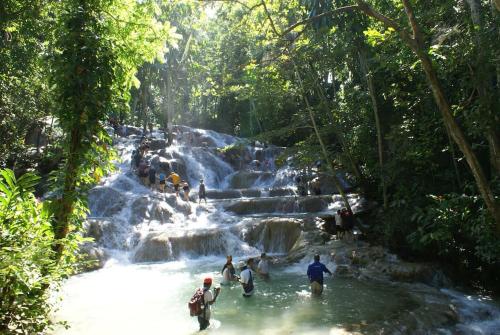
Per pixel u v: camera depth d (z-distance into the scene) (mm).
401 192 14070
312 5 14484
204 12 10648
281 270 13188
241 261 14969
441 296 10172
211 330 8023
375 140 17891
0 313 5180
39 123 22594
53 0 12016
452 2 10711
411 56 11312
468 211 10148
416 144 13312
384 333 7629
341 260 13156
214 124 43594
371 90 15945
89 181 7039
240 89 18219
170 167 24844
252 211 20531
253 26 14227
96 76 6711
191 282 12172
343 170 18562
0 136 19797
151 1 9000
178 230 16828
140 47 8859
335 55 16109
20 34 14164
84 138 6836
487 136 9812
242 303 9758
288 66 16625
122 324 8523
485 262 12266
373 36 11562
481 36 9312
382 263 12359
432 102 13227
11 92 18125
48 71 7254
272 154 30359
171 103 33312
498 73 9391
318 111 17797
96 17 7383
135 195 19812
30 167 21047
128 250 15781
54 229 6508
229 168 28891
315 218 16906
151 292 11070
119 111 7914
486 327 8648
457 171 13148
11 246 5090
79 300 10352
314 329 7898
